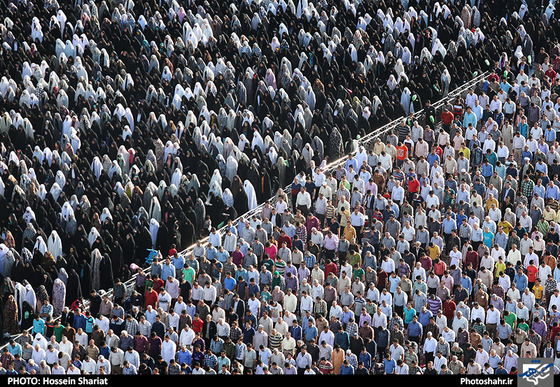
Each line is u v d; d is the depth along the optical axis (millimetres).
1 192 189125
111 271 177250
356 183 196750
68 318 164500
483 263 182125
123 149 197750
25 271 173500
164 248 184625
